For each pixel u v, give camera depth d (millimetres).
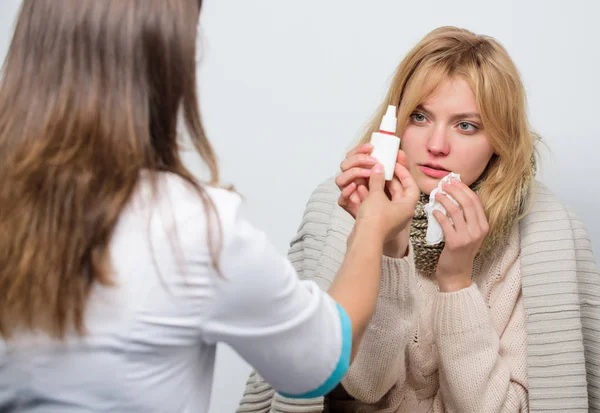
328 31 1855
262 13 1900
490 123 1149
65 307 648
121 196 659
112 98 667
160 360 682
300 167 1925
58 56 669
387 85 1741
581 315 1254
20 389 676
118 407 680
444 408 1219
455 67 1145
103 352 662
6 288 652
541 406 1173
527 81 1705
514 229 1245
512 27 1707
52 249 647
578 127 1693
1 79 702
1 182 660
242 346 717
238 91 1938
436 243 1146
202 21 1935
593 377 1244
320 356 728
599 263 1698
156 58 684
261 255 687
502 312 1225
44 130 658
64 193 648
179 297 671
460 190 1118
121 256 664
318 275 1253
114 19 668
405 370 1228
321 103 1884
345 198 1039
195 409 728
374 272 824
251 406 1284
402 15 1790
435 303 1170
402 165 1009
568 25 1677
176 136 716
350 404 1269
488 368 1146
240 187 1967
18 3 2086
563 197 1708
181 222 673
